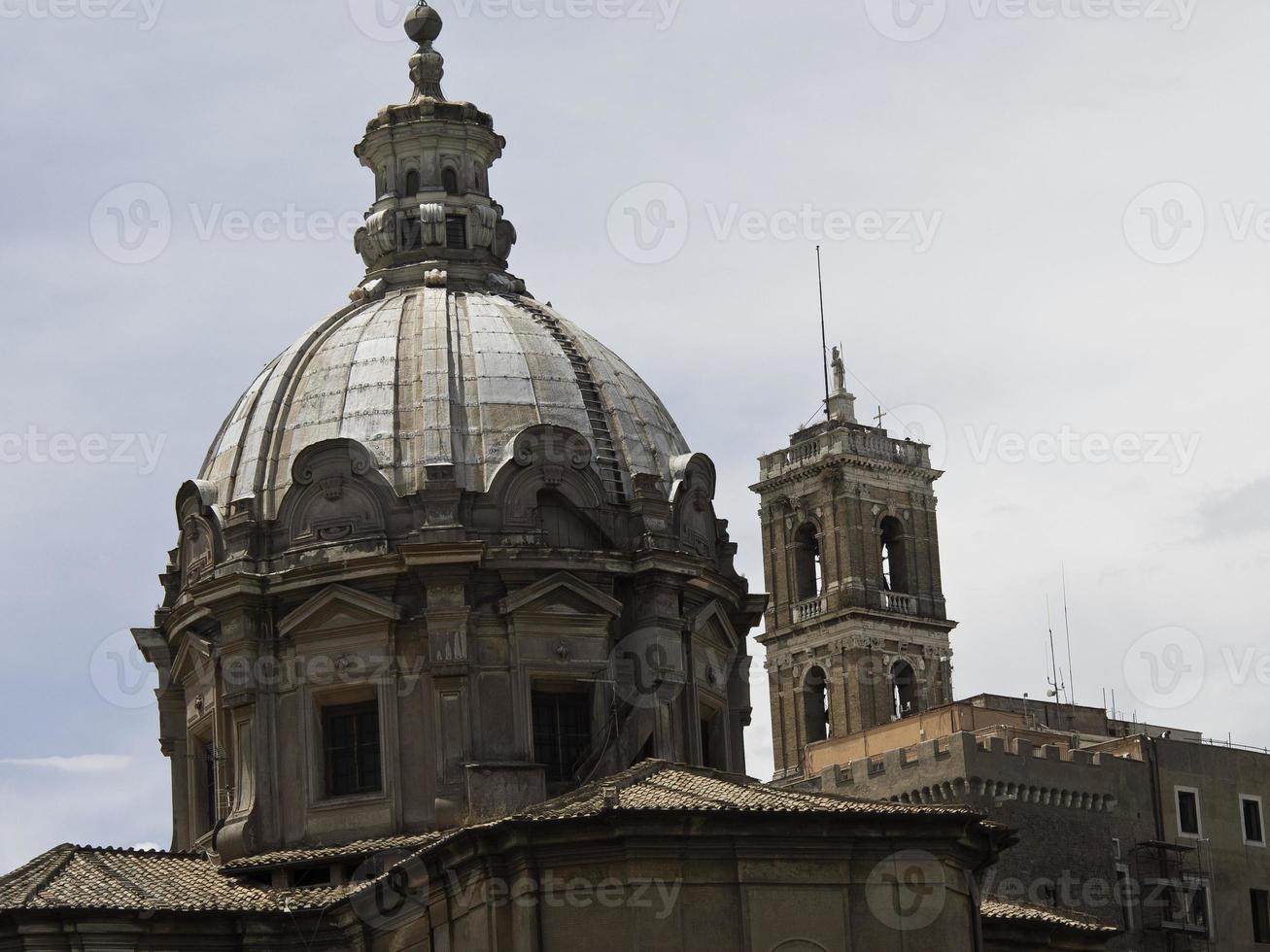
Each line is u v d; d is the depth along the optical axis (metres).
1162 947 149.62
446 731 100.50
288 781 102.06
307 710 102.31
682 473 108.50
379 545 102.88
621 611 104.44
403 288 114.81
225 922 92.88
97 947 90.62
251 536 105.06
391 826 100.31
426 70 120.19
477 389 107.62
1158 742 154.38
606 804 84.81
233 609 103.62
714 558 110.25
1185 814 154.00
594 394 109.88
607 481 107.06
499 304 112.69
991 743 147.62
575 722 103.12
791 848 85.38
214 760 104.56
